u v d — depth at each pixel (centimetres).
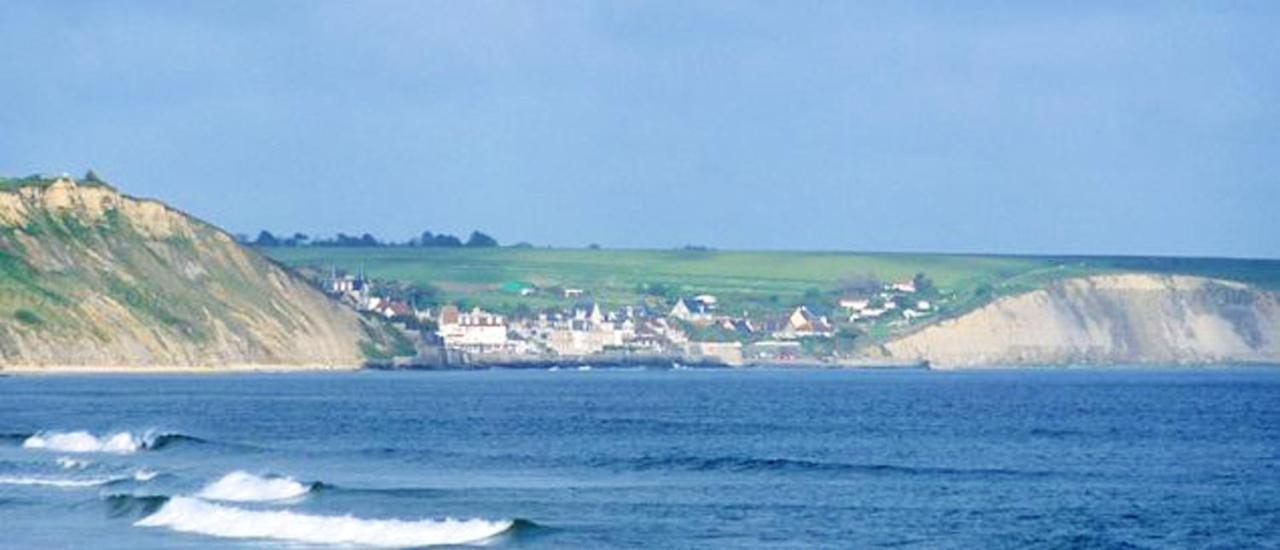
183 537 14712
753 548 14612
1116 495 19088
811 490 19288
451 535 14775
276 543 14350
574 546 14475
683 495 18575
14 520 15812
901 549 14738
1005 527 16225
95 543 14450
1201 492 19475
